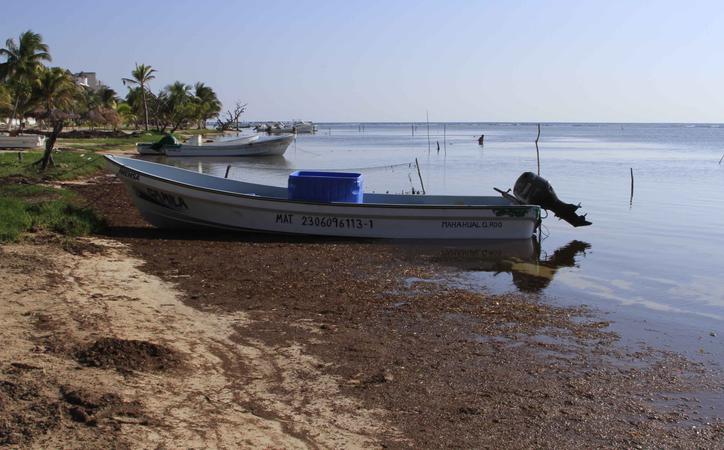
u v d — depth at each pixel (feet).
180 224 54.90
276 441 19.33
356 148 262.67
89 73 415.44
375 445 19.72
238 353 26.86
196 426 19.60
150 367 23.56
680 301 39.58
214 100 427.74
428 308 35.17
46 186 74.28
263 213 53.93
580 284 43.16
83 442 17.67
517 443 20.43
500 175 130.31
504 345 29.78
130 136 234.58
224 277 39.81
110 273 38.42
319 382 24.34
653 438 21.25
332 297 36.55
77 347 24.62
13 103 218.59
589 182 117.91
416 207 54.13
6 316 28.25
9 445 17.17
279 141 184.75
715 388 25.68
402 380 24.95
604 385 25.55
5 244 42.75
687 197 95.04
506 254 51.78
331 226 54.19
